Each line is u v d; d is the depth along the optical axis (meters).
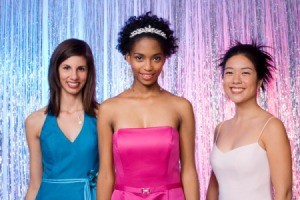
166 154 2.16
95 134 2.47
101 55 3.88
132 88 2.29
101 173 2.26
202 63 3.98
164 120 2.21
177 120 2.24
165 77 3.95
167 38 2.22
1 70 3.78
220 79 3.98
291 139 3.99
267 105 3.99
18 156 3.74
